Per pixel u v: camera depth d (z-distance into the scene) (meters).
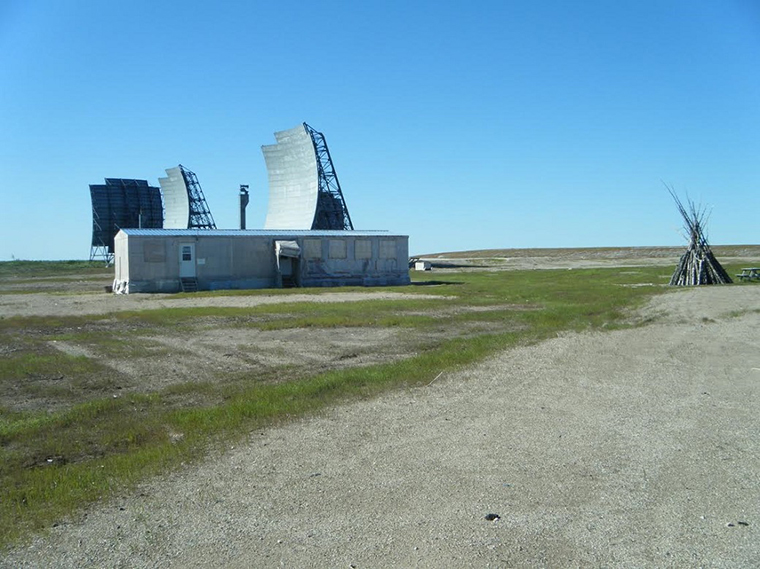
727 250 112.44
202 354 16.55
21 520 6.43
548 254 133.50
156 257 39.06
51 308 28.56
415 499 6.64
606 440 8.54
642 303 28.34
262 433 9.27
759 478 7.05
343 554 5.49
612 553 5.40
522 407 10.41
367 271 46.00
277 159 67.62
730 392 11.25
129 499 6.89
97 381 13.41
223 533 5.97
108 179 90.31
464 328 21.39
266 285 42.84
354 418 9.95
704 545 5.51
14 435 9.57
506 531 5.84
